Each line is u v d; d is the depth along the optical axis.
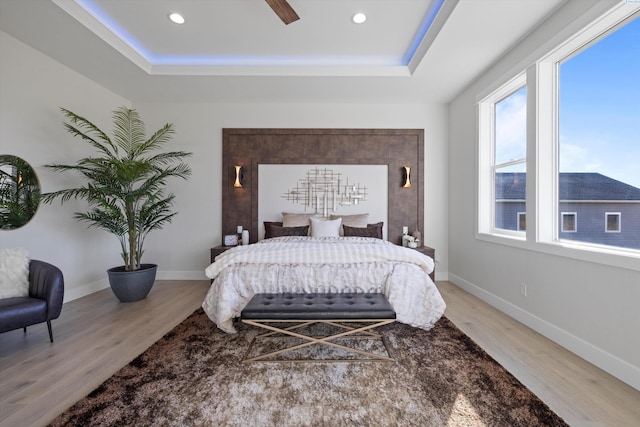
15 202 2.75
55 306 2.20
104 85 3.70
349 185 4.34
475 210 3.55
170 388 1.65
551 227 2.47
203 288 3.82
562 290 2.21
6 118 2.67
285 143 4.34
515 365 1.91
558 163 2.45
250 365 1.90
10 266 2.29
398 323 2.60
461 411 1.46
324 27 2.78
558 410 1.47
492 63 3.09
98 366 1.90
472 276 3.63
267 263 2.51
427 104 4.32
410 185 4.31
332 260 2.51
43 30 2.56
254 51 3.22
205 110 4.32
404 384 1.69
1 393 1.61
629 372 1.70
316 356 2.02
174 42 3.05
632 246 1.85
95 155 3.62
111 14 2.60
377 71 3.40
